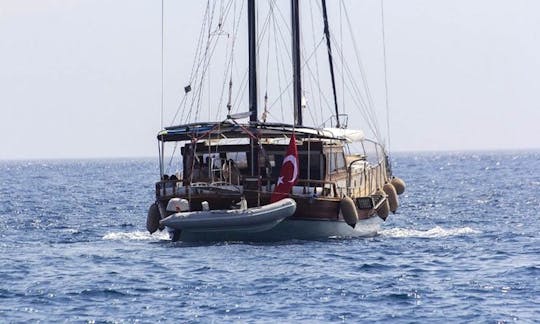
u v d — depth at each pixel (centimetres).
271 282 9125
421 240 12462
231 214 11094
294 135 11388
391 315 7769
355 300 8312
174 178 12181
